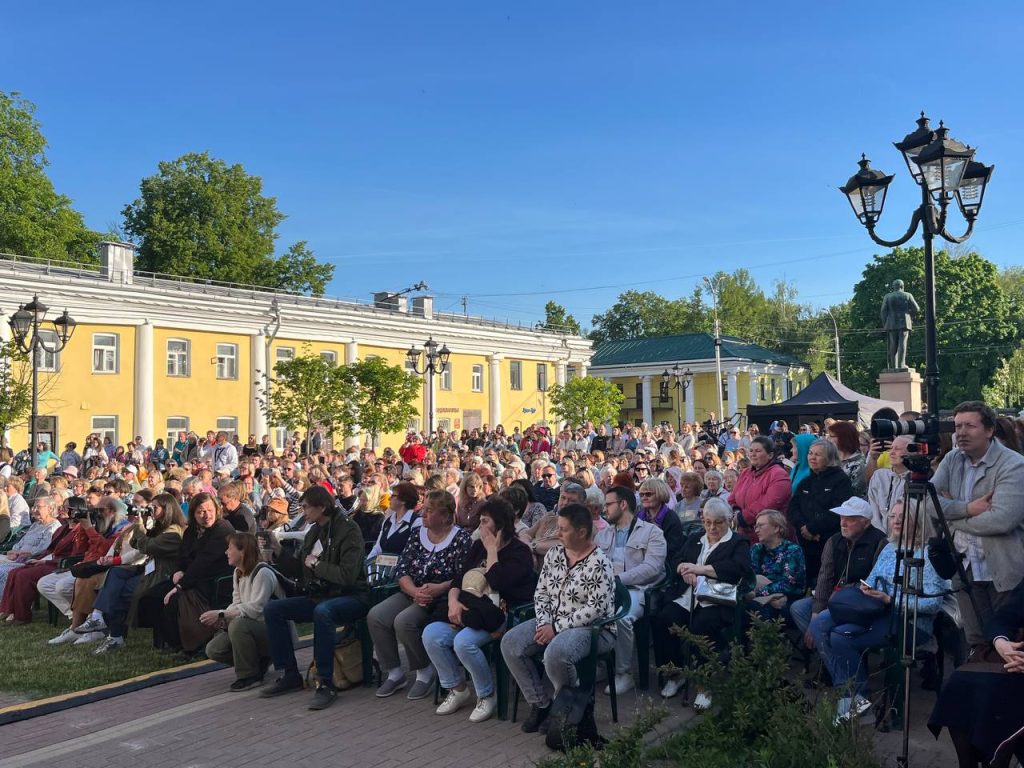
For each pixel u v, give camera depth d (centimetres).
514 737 626
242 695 739
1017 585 532
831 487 776
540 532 915
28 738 641
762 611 707
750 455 864
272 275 5353
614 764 492
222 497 1000
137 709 705
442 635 680
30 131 4162
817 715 504
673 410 5897
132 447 2667
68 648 932
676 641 722
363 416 2953
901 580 550
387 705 705
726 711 570
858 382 5794
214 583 882
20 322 1942
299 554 824
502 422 4725
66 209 4284
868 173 1032
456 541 737
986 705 461
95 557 1014
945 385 5300
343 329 3916
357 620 754
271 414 3025
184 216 5088
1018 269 7131
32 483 1684
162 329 3316
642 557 771
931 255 905
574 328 9269
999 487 537
